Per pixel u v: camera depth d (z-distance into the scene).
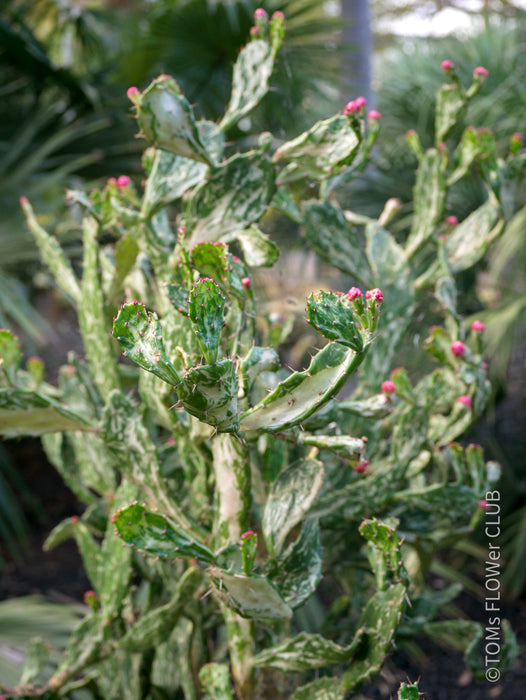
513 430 2.56
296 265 2.40
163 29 2.37
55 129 2.54
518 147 0.91
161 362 0.52
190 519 0.79
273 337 0.90
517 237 2.04
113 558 0.86
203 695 0.94
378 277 0.96
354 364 0.56
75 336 2.98
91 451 0.96
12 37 2.29
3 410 0.73
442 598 0.92
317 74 2.48
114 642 0.88
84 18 3.11
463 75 2.54
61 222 2.14
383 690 1.71
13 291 2.09
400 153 2.62
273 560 0.73
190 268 0.63
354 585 1.05
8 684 1.40
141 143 2.58
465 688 1.73
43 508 2.84
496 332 2.04
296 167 0.73
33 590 2.24
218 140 0.77
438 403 0.95
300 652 0.73
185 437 0.77
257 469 0.85
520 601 2.12
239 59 0.78
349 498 0.85
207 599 0.97
